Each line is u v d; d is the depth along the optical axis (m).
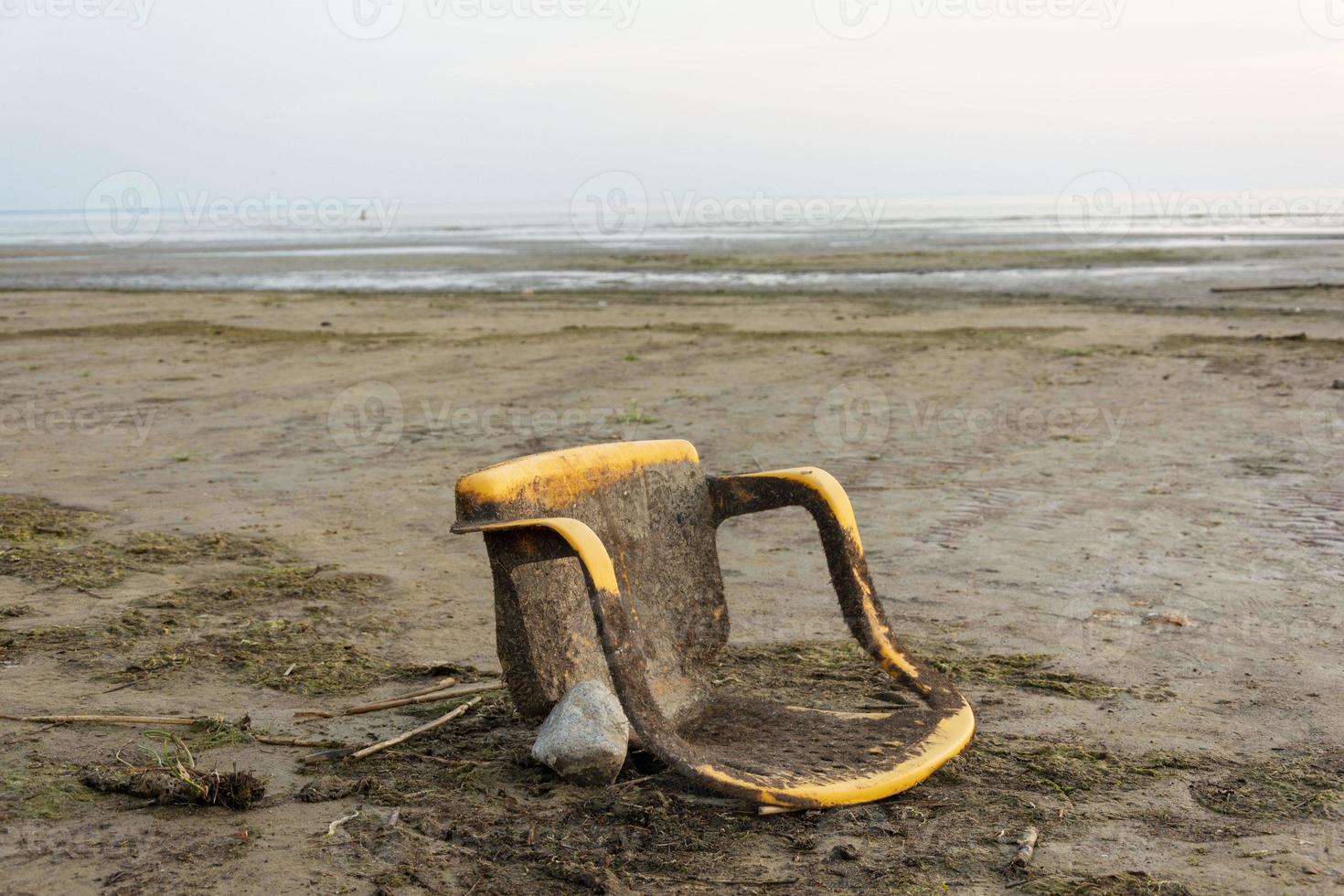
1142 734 3.56
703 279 29.12
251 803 3.08
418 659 4.31
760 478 3.77
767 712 3.58
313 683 4.04
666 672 3.59
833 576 3.64
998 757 3.39
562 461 3.39
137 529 6.32
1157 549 5.71
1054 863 2.76
